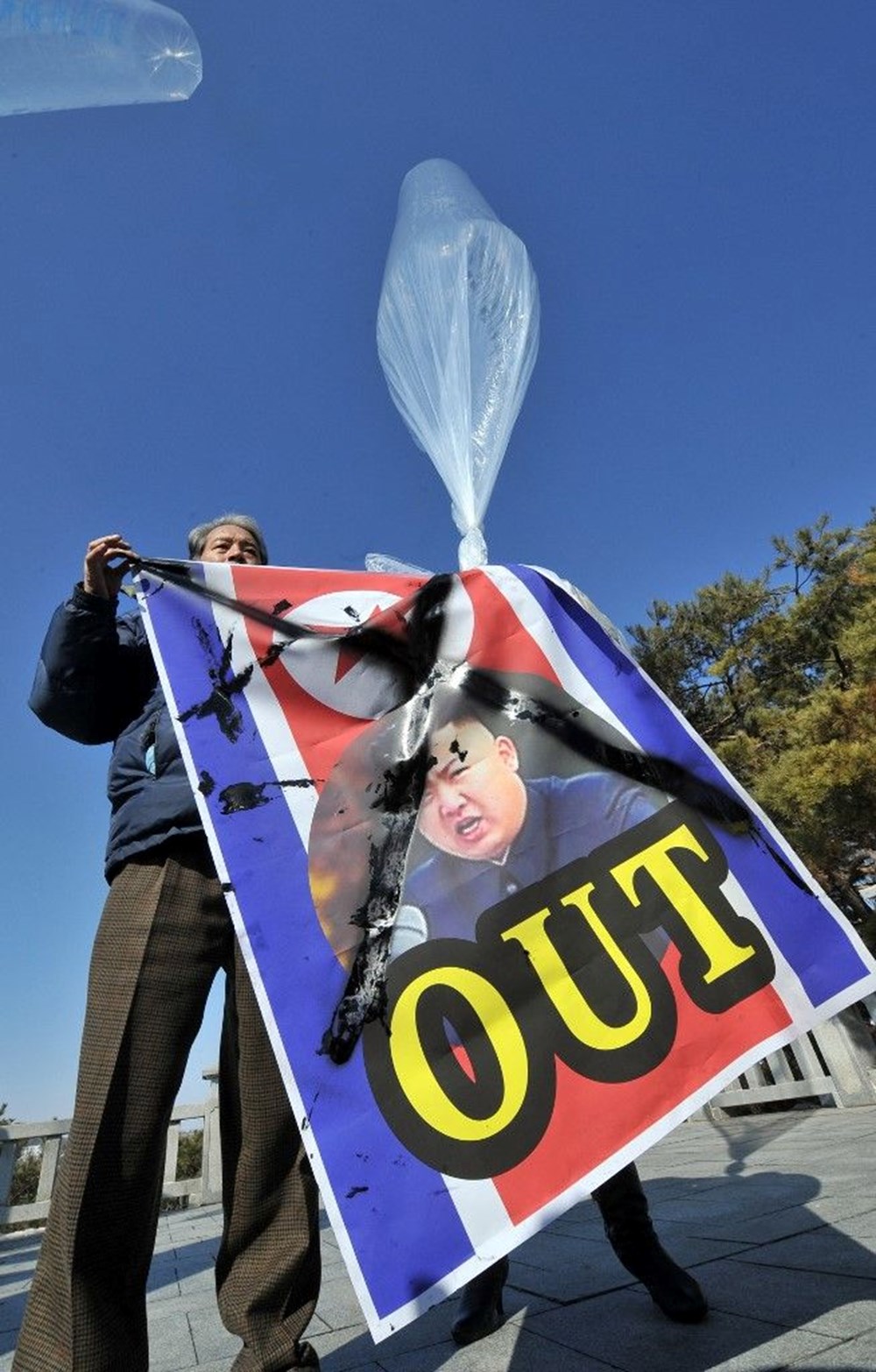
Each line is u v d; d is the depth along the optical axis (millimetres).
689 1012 1014
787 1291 1325
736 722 10781
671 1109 950
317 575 1455
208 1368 1471
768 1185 2365
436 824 1151
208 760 1194
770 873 1094
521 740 1223
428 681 1288
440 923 1069
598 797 1168
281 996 1006
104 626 1353
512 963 1046
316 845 1127
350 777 1192
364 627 1352
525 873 1111
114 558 1375
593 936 1066
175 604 1368
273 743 1220
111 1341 936
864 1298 1227
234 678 1284
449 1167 908
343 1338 1545
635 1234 1354
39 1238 4785
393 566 1603
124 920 1142
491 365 1578
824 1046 4750
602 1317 1359
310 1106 935
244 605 1382
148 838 1192
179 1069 1107
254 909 1064
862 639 7023
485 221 1590
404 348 1589
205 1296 2244
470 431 1545
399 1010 1003
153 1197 1040
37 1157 8391
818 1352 1047
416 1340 1444
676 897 1087
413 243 1582
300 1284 1105
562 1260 1887
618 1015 1011
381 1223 867
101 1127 1002
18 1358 932
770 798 6121
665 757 1192
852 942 1043
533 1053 984
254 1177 1145
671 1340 1182
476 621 1341
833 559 10875
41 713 1376
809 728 6555
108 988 1098
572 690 1271
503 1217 879
